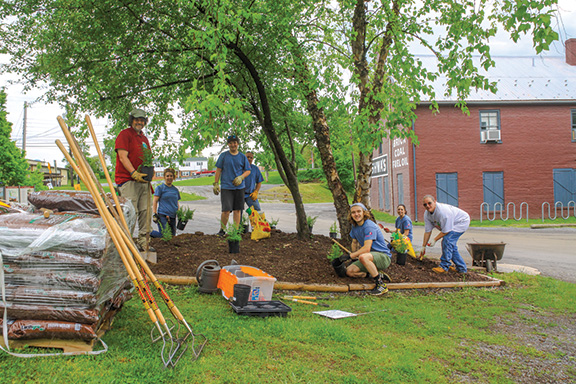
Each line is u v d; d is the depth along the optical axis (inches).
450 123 904.3
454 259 294.4
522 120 917.2
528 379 134.5
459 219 292.0
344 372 128.3
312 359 136.3
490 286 272.1
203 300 198.1
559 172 922.1
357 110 261.7
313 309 200.4
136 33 285.6
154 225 593.0
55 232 124.2
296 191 339.0
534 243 545.6
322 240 342.0
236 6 253.1
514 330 184.9
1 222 126.3
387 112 259.4
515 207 915.4
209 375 119.0
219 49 243.3
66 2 260.4
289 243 316.5
